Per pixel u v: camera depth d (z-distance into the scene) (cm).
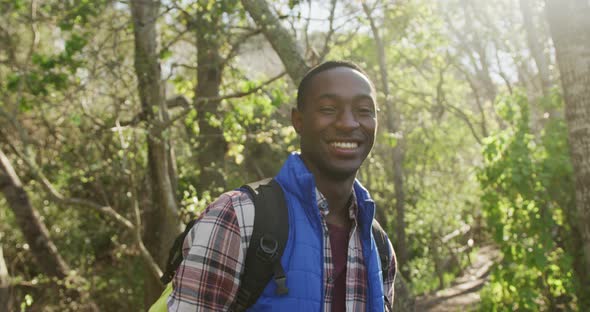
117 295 1022
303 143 161
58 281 890
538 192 662
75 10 703
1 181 903
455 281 1750
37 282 932
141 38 761
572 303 700
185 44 1125
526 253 653
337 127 154
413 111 1958
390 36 1468
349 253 156
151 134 715
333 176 156
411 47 1628
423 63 1894
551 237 661
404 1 827
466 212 1897
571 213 664
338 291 154
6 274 754
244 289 141
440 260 1702
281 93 747
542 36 1662
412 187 1855
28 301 861
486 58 1889
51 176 1046
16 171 1064
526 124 694
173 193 847
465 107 2091
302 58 577
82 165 920
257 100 824
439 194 1744
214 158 1044
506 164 673
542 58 1307
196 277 139
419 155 1928
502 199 699
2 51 980
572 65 498
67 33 1003
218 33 800
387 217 1827
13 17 836
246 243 142
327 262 149
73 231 1150
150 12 764
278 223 144
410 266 1573
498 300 736
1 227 1105
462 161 2025
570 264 641
